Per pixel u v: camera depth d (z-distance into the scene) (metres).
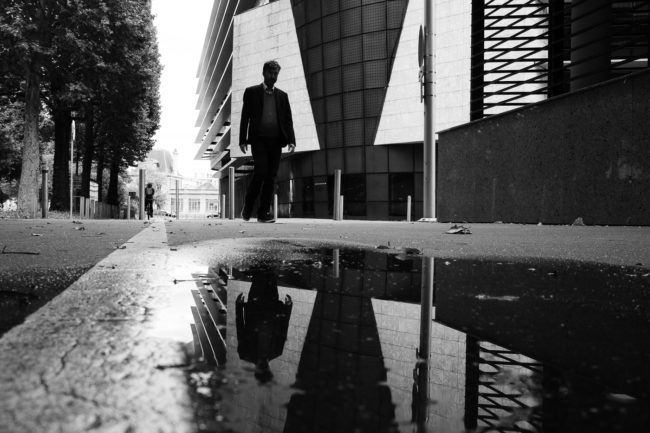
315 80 35.94
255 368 0.78
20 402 0.61
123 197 57.81
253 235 5.50
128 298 1.53
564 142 7.81
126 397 0.63
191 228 7.57
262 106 8.98
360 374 0.77
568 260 2.90
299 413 0.59
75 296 1.56
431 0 10.99
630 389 0.73
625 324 1.26
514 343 1.04
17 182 45.50
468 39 30.36
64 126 26.08
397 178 33.41
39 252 3.17
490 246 3.92
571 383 0.76
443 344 1.02
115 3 21.62
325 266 2.53
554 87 9.01
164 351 0.88
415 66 31.97
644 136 6.38
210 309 1.35
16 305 1.39
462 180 10.92
